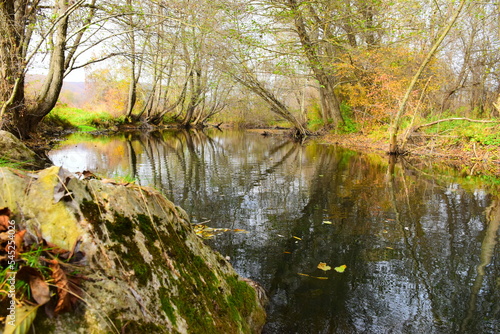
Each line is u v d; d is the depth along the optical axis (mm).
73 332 1074
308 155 12625
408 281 3000
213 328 1655
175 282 1640
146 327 1297
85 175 1790
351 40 15281
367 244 3832
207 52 11281
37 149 10945
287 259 3408
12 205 1250
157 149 13375
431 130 13875
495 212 5074
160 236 1787
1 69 9797
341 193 6316
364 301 2662
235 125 41000
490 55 15969
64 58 12445
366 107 18641
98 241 1363
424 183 7340
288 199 5805
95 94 31375
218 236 4000
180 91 30922
